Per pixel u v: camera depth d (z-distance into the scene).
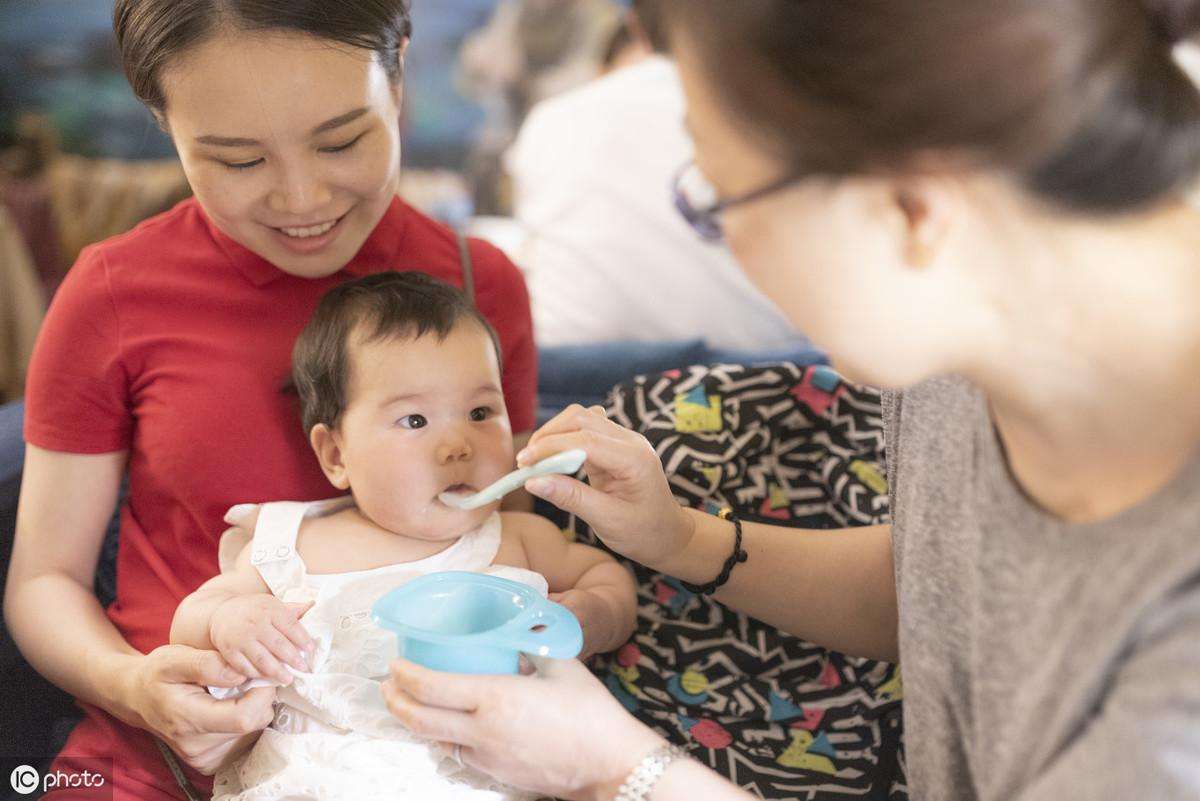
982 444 0.92
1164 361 0.77
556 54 4.29
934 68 0.69
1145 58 0.73
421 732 1.02
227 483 1.39
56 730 1.53
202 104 1.18
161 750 1.34
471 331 1.39
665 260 2.54
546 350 2.44
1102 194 0.73
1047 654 0.82
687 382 1.66
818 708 1.40
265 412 1.41
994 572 0.89
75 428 1.38
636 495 1.20
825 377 1.67
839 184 0.75
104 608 1.60
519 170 2.76
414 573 1.34
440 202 4.34
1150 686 0.72
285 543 1.34
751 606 1.30
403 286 1.41
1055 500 0.86
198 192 1.27
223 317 1.42
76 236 3.75
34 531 1.39
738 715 1.40
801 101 0.72
